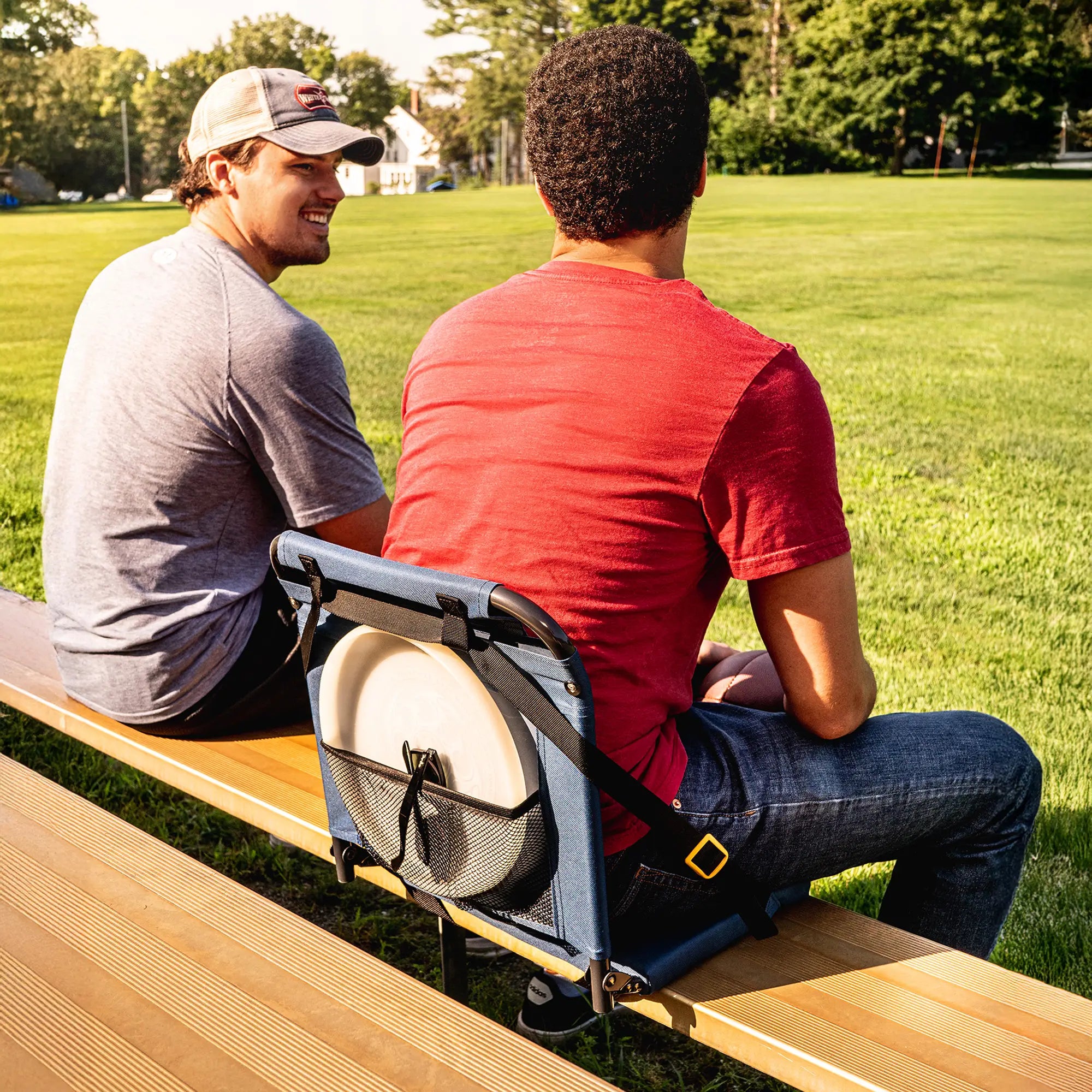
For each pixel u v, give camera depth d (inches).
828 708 60.8
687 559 58.3
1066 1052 53.6
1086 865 111.8
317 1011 56.6
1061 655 161.5
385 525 88.0
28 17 3174.2
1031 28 2487.7
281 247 95.0
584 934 57.3
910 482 257.1
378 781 61.5
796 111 2662.4
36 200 3129.9
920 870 70.7
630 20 3065.9
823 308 605.3
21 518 219.8
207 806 128.1
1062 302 626.2
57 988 58.4
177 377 80.5
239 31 4126.5
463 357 61.4
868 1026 55.4
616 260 60.7
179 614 83.0
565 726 53.1
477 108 3828.7
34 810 76.3
